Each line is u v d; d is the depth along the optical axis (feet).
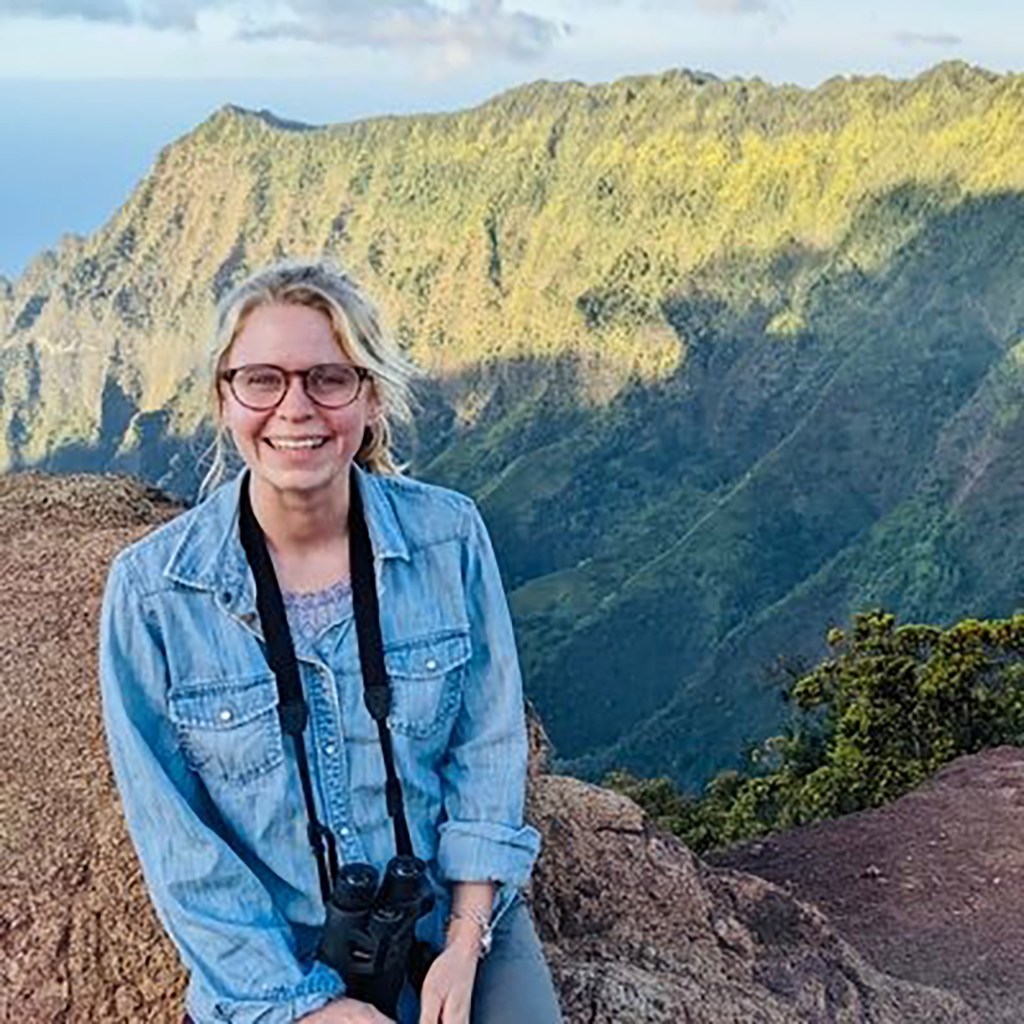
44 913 15.16
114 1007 14.75
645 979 17.22
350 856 10.85
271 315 10.44
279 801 10.71
